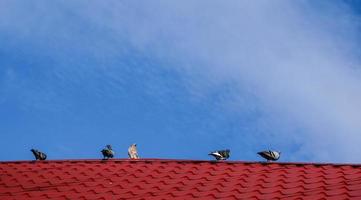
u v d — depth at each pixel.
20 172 17.36
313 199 13.77
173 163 17.05
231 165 16.45
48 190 15.88
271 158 16.41
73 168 17.33
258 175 15.54
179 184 15.46
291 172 15.52
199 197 14.59
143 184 15.70
